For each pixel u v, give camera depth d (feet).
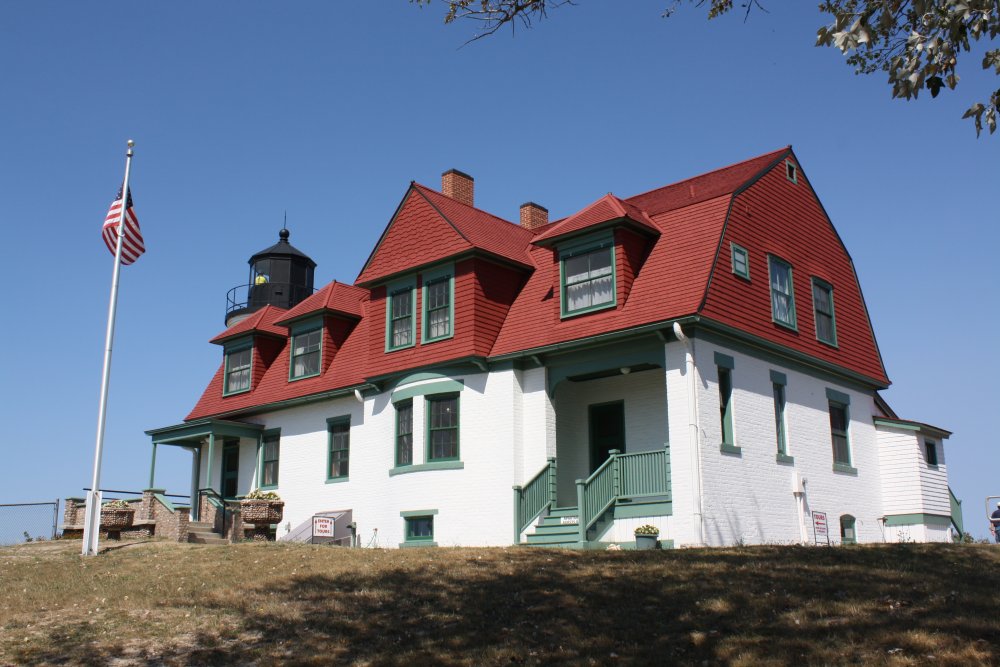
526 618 43.68
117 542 83.10
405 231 86.28
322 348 98.17
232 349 110.63
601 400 79.51
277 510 92.48
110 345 73.97
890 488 87.66
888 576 47.06
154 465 107.55
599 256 74.49
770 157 85.30
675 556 56.18
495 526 73.82
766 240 78.59
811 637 37.60
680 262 71.82
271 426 102.27
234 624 45.50
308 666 38.93
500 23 41.47
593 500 69.21
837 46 31.12
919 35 31.32
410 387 81.92
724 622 40.60
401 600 48.44
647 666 36.27
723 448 68.18
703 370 67.97
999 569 49.16
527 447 74.84
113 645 42.34
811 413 80.12
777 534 71.87
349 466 91.20
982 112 30.99
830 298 86.43
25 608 49.67
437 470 78.33
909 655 34.81
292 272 136.98
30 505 96.07
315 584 53.21
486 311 79.61
